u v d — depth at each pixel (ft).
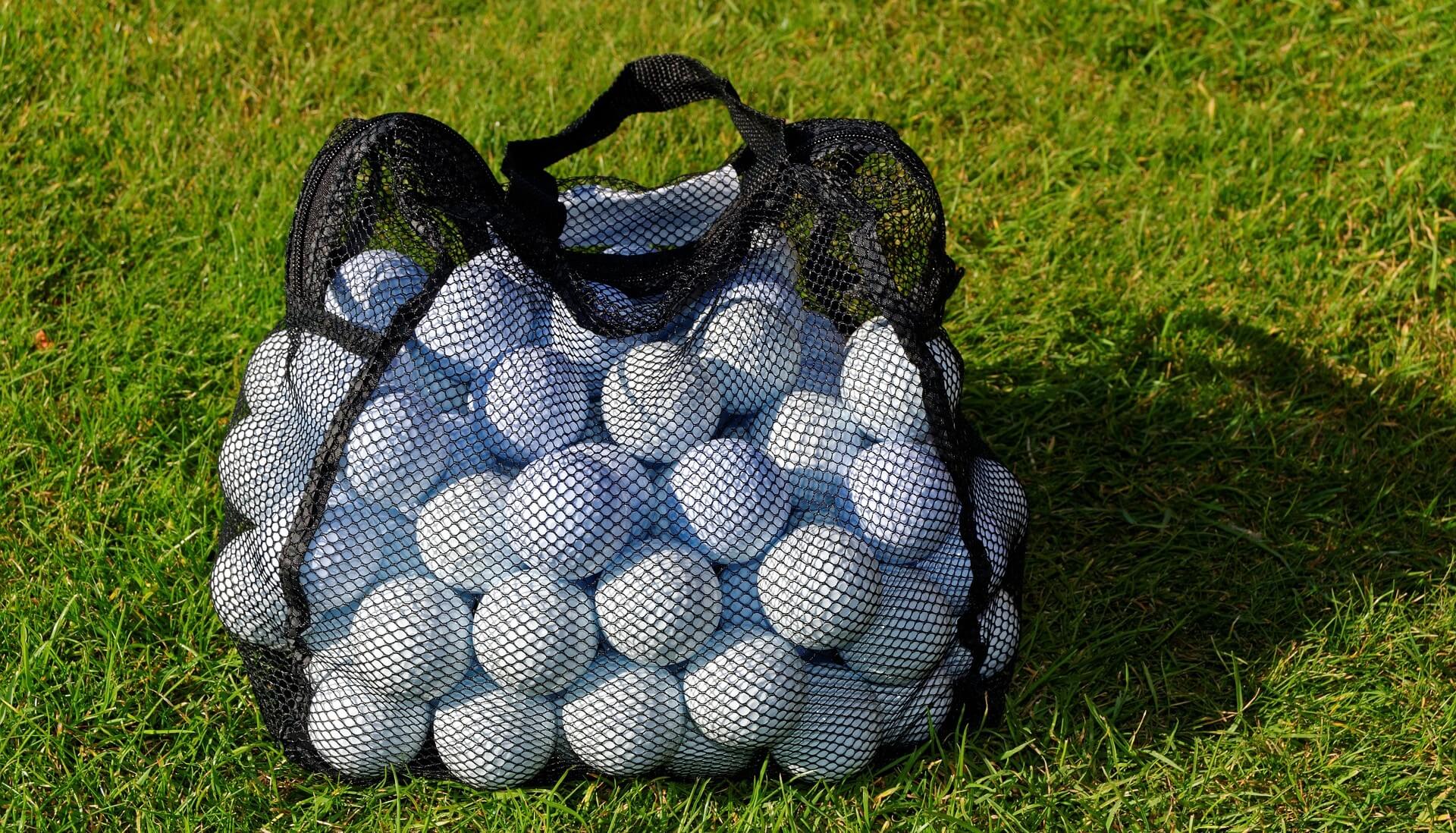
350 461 2.89
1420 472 3.63
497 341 2.99
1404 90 4.40
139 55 4.45
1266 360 3.85
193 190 4.12
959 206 4.16
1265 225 4.09
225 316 3.84
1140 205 4.17
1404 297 3.96
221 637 3.29
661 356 3.01
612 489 2.88
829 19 4.79
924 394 2.93
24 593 3.34
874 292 2.92
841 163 3.08
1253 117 4.34
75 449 3.57
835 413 2.97
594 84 4.42
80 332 3.81
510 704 2.95
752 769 3.11
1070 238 4.09
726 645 2.92
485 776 3.02
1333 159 4.25
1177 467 3.65
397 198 2.94
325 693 3.02
